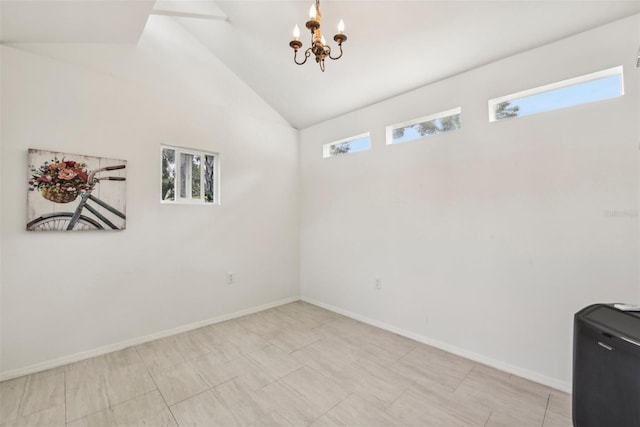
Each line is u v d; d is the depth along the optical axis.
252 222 3.88
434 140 2.88
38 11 1.99
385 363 2.52
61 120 2.49
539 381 2.22
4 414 1.86
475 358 2.57
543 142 2.23
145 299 2.95
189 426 1.77
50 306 2.43
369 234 3.48
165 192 3.21
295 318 3.65
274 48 3.12
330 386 2.18
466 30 2.31
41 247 2.39
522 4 2.03
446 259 2.78
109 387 2.16
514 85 2.38
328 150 4.15
